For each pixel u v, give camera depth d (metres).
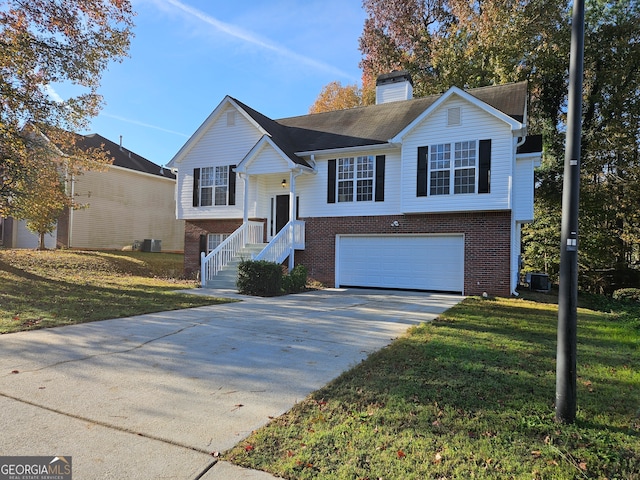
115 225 24.25
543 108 24.02
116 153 26.31
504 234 13.02
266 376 4.70
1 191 14.31
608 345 6.66
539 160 15.60
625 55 21.61
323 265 15.82
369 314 9.07
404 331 7.23
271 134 16.16
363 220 15.15
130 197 25.36
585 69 23.00
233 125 17.22
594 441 3.16
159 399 3.96
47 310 8.28
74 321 7.39
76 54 13.62
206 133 17.75
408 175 13.95
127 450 2.99
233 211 17.02
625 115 22.27
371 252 15.18
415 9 27.47
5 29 11.69
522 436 3.23
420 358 5.36
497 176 12.73
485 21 21.61
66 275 14.45
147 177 26.62
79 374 4.64
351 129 16.64
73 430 3.29
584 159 23.05
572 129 3.60
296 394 4.14
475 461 2.85
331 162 15.77
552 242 22.20
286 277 13.47
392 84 18.91
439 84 24.17
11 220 23.75
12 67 12.07
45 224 17.05
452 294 13.64
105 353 5.50
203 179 17.77
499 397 4.03
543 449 3.02
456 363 5.13
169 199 28.47
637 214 21.94
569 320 3.52
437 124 13.56
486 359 5.33
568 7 22.14
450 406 3.79
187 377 4.62
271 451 2.99
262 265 12.39
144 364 5.06
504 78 21.20
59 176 15.86
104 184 23.58
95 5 13.05
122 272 17.56
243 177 16.03
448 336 6.73
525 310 10.05
